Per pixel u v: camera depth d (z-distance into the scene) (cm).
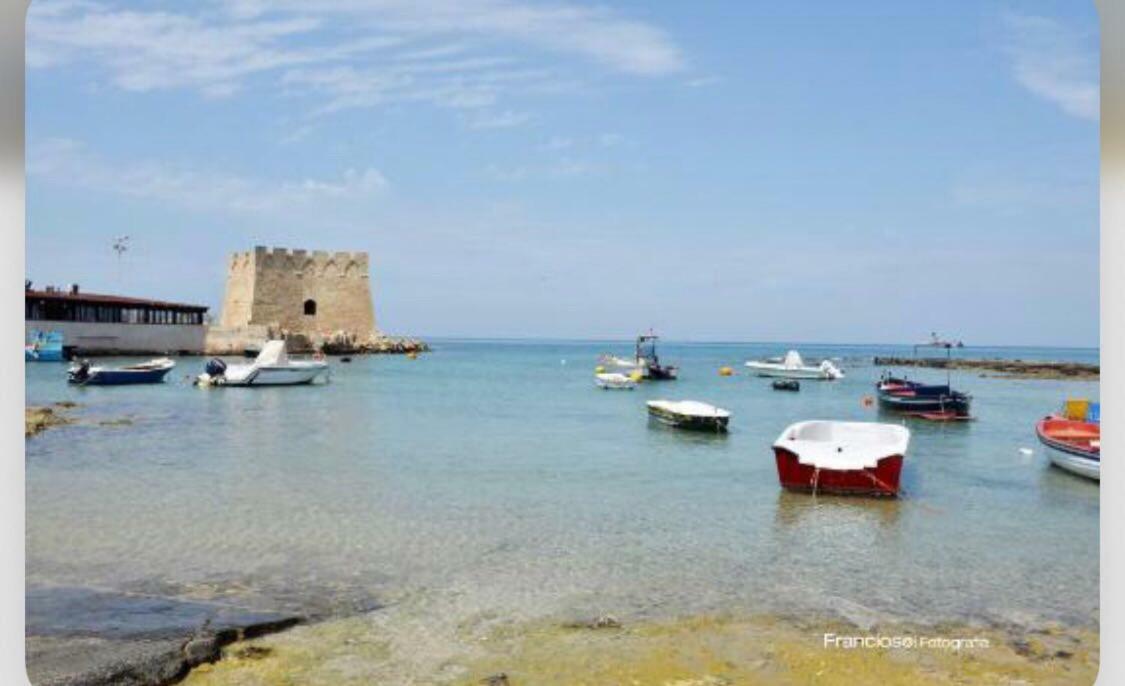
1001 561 1095
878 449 1543
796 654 777
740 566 1052
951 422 2858
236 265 7288
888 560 1091
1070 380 5581
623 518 1296
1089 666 760
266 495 1443
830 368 5347
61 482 1552
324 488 1512
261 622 836
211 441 2130
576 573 1010
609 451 2030
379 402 3312
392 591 936
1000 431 2584
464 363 7325
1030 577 1027
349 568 1019
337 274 7475
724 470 1755
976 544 1178
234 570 1005
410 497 1438
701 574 1014
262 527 1210
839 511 1373
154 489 1490
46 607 870
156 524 1223
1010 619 878
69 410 2789
